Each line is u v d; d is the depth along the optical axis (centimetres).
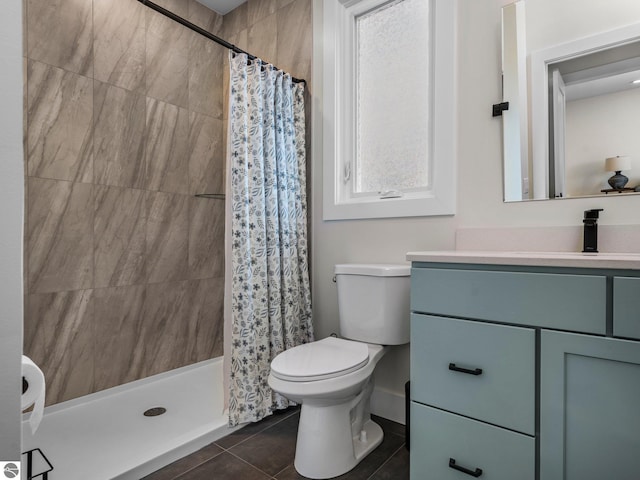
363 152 218
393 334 170
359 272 177
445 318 120
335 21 218
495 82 164
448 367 118
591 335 95
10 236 43
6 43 43
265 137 204
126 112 222
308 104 232
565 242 145
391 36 208
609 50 139
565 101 147
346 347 167
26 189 183
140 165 229
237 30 271
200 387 226
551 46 150
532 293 104
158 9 162
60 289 195
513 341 106
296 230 219
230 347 188
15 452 43
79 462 145
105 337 213
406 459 158
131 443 160
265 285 196
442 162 177
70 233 199
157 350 237
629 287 90
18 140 44
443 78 177
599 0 141
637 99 134
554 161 149
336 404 149
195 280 260
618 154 137
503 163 161
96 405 200
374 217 201
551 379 100
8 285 43
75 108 200
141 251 230
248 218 191
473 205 169
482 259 112
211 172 270
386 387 197
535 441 103
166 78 243
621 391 91
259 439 172
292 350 164
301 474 145
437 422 121
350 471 149
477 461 112
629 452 90
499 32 163
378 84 213
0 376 42
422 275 125
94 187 208
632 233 132
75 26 200
